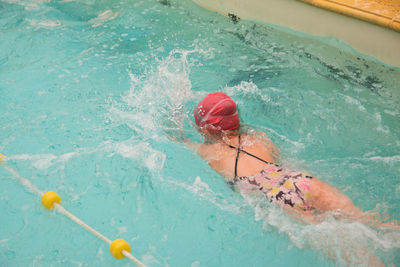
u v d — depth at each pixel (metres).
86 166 2.46
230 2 4.16
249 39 3.84
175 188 2.31
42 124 2.78
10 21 4.12
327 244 1.87
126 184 2.35
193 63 3.49
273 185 2.09
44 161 2.48
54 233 2.06
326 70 3.35
